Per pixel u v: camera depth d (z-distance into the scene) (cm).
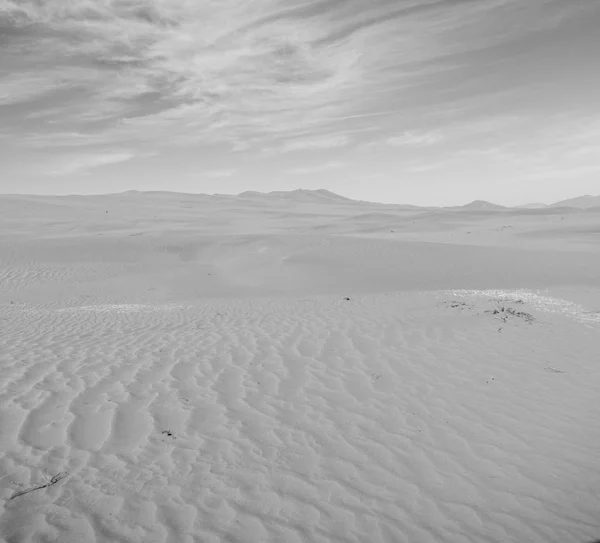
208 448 474
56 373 678
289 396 610
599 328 902
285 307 1311
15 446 460
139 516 366
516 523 368
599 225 3847
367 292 1869
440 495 402
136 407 563
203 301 1647
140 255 3016
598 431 508
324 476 429
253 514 373
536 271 2033
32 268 2516
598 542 345
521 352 771
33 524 352
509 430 514
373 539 348
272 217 7138
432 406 579
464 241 3409
